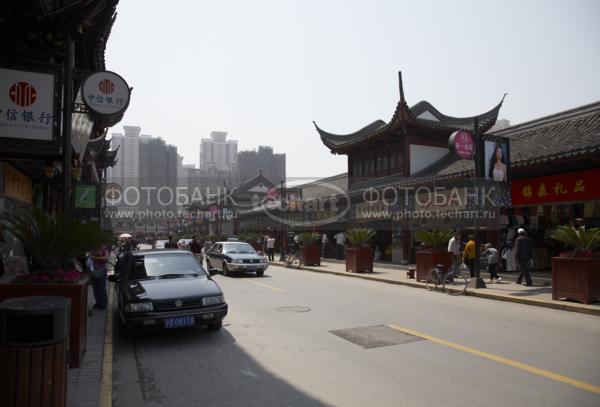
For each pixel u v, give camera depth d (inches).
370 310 399.5
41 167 405.1
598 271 405.4
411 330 316.2
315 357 252.7
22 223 234.8
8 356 133.6
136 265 350.6
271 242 1151.6
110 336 302.4
